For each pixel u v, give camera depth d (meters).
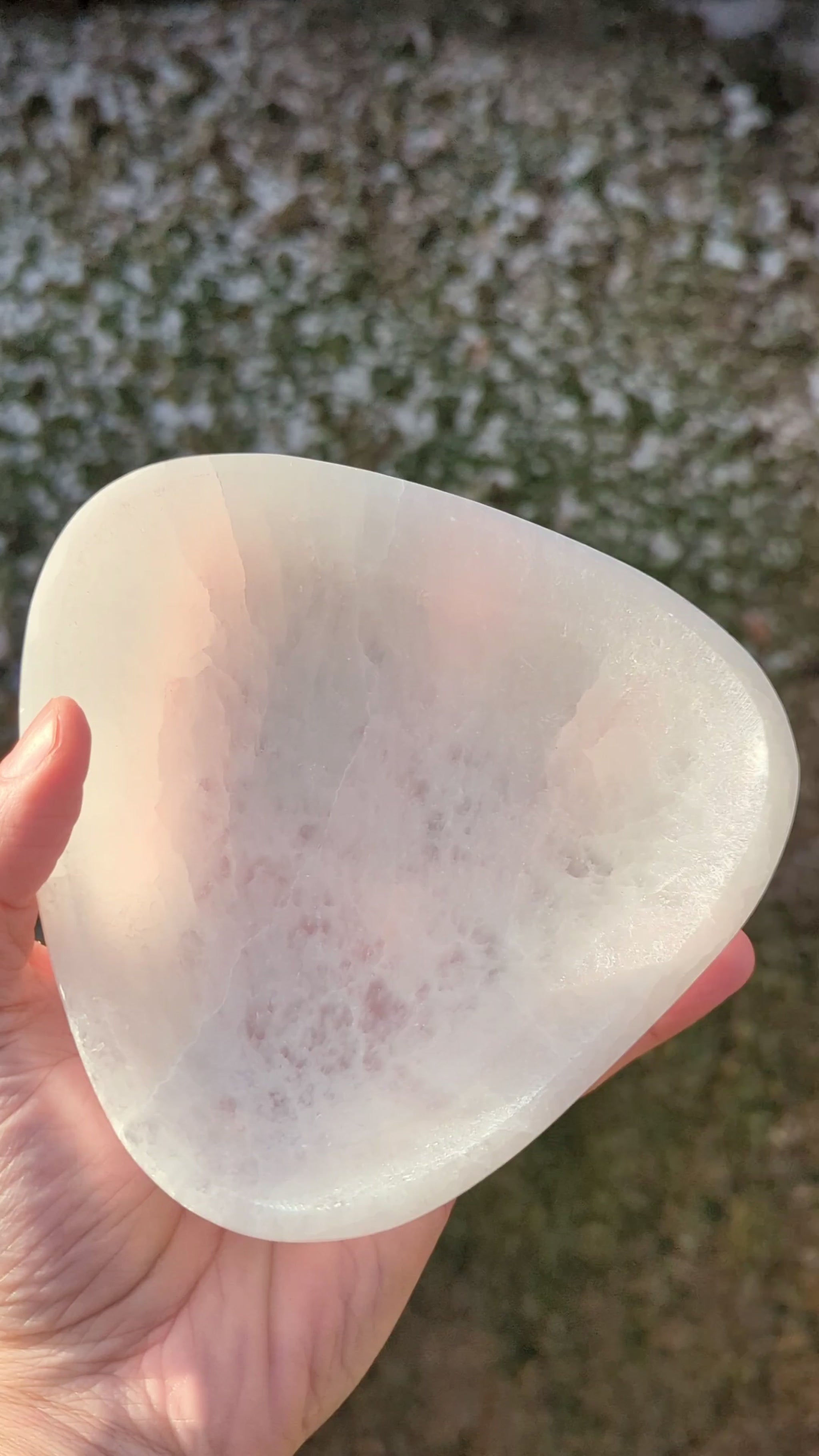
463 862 0.26
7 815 0.24
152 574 0.26
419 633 0.26
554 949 0.26
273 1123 0.26
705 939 0.25
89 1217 0.27
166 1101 0.25
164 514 0.26
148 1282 0.27
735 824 0.25
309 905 0.26
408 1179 0.25
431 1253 0.35
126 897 0.26
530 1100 0.25
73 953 0.26
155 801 0.26
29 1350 0.26
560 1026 0.25
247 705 0.26
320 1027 0.26
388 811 0.26
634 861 0.25
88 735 0.24
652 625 0.25
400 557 0.26
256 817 0.26
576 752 0.26
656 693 0.25
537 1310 0.36
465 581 0.26
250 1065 0.26
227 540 0.26
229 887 0.26
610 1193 0.36
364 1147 0.25
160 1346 0.27
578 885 0.26
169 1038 0.26
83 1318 0.27
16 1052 0.27
